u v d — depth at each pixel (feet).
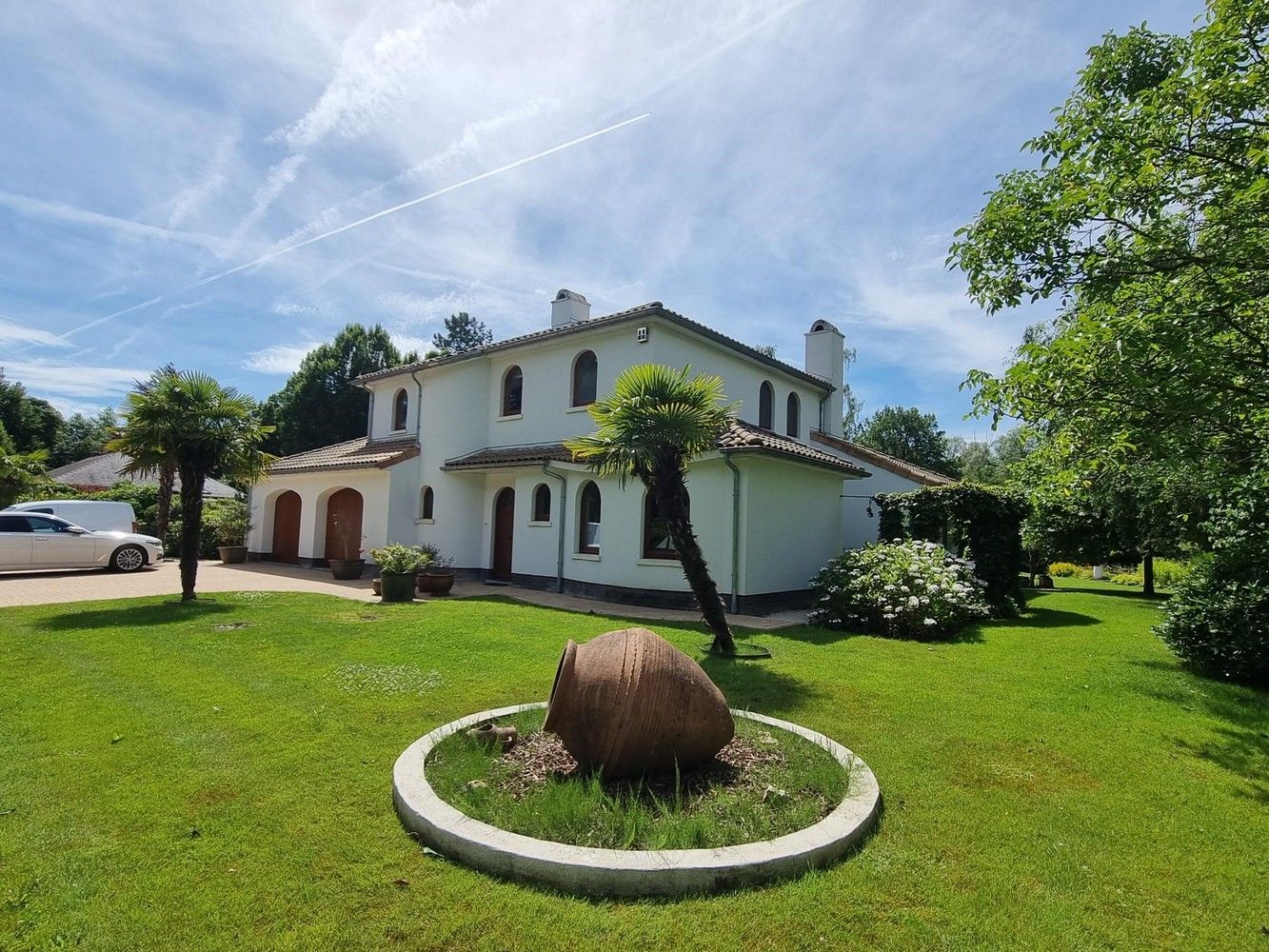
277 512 75.20
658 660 14.20
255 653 27.25
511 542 58.13
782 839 11.09
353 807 13.04
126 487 91.81
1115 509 53.52
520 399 60.80
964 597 36.19
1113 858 11.61
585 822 11.82
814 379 69.41
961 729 18.80
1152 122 19.01
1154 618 44.60
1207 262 18.17
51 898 9.81
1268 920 9.86
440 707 20.11
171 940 8.89
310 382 122.62
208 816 12.62
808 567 48.88
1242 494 21.85
